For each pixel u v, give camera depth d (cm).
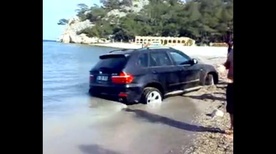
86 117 610
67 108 657
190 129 539
